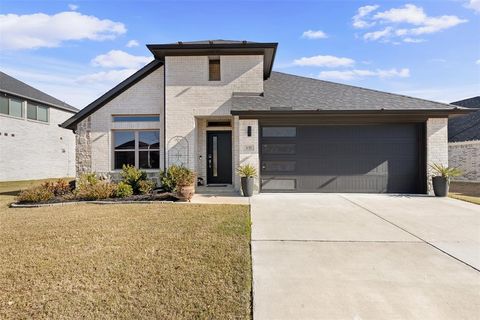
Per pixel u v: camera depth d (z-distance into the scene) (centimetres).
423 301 295
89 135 1142
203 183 1160
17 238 487
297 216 666
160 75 1140
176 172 970
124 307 279
